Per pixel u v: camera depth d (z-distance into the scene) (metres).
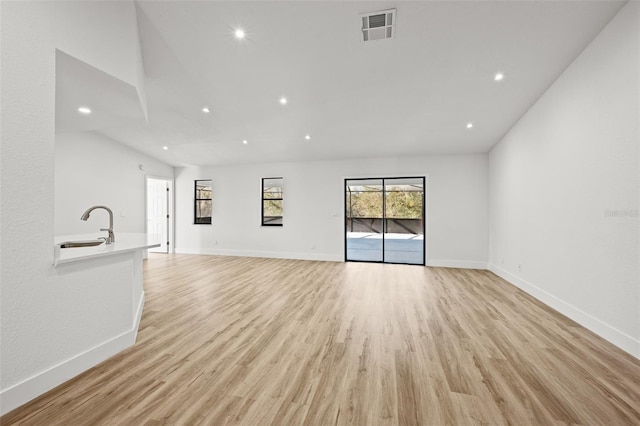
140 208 6.15
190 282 4.33
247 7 2.21
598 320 2.40
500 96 3.41
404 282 4.36
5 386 1.45
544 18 2.21
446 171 5.66
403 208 6.08
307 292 3.80
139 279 3.05
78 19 1.84
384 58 2.79
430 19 2.27
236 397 1.59
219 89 3.47
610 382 1.73
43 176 1.64
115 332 2.12
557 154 3.00
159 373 1.84
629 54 2.04
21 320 1.52
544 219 3.29
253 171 6.82
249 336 2.42
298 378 1.79
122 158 5.71
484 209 5.46
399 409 1.49
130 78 2.24
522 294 3.71
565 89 2.84
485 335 2.43
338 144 5.36
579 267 2.65
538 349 2.17
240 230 6.92
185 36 2.54
